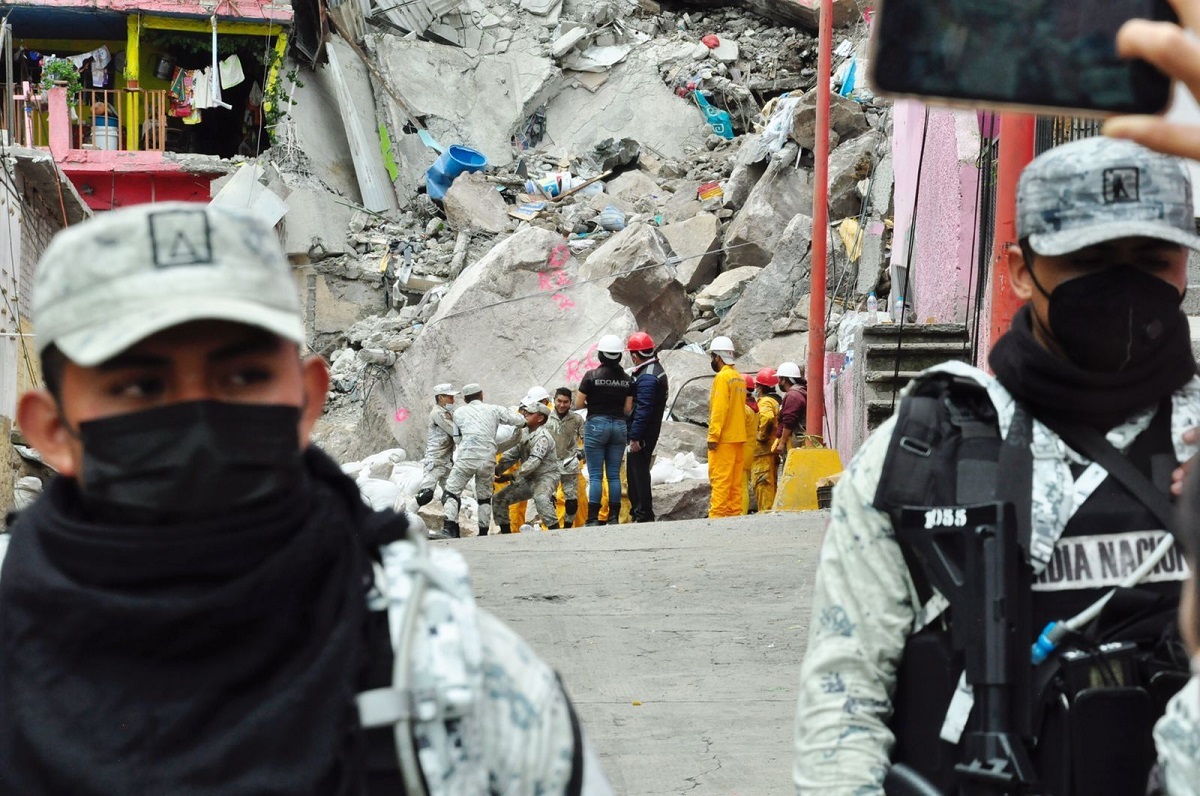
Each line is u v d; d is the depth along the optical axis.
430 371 33.75
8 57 35.69
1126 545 3.21
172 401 2.28
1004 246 10.57
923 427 3.35
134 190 42.66
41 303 2.27
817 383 22.66
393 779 2.27
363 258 43.47
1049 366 3.25
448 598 2.36
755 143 42.31
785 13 53.56
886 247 32.12
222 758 2.14
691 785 7.35
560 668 9.91
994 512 3.15
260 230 2.33
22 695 2.21
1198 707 2.20
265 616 2.22
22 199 26.91
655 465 25.53
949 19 1.96
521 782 2.37
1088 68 1.95
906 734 3.29
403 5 50.84
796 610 11.48
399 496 25.67
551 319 34.06
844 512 3.39
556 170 48.72
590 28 52.53
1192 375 3.32
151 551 2.21
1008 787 3.08
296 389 2.37
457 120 49.34
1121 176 3.21
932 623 3.30
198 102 43.91
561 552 14.72
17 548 2.31
